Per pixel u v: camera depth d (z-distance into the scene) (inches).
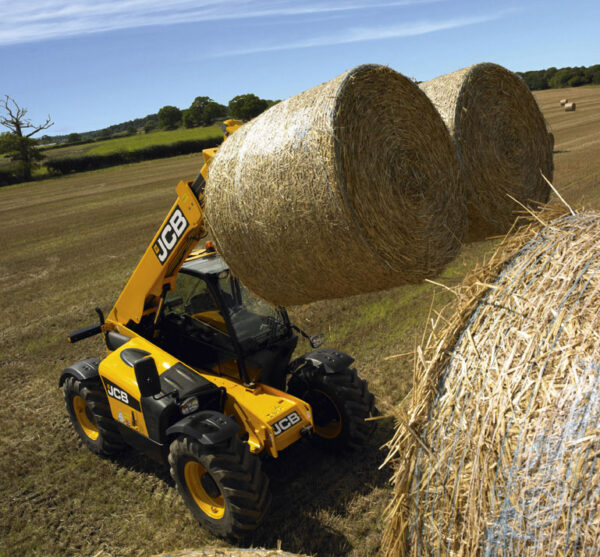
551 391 74.5
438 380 90.7
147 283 180.5
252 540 146.5
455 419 84.7
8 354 295.0
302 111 115.1
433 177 128.1
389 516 94.2
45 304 382.6
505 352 82.9
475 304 94.0
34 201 1083.9
